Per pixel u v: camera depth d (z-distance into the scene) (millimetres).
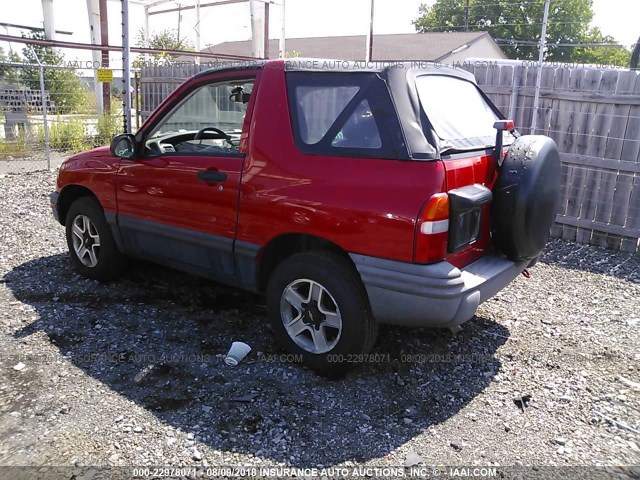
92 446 2934
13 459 2818
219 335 4234
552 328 4578
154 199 4395
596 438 3152
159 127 4473
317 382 3627
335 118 3525
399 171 3225
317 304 3613
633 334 4500
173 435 3049
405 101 3373
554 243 7031
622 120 6590
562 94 6977
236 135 4535
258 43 20422
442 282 3127
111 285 5113
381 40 37281
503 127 3645
